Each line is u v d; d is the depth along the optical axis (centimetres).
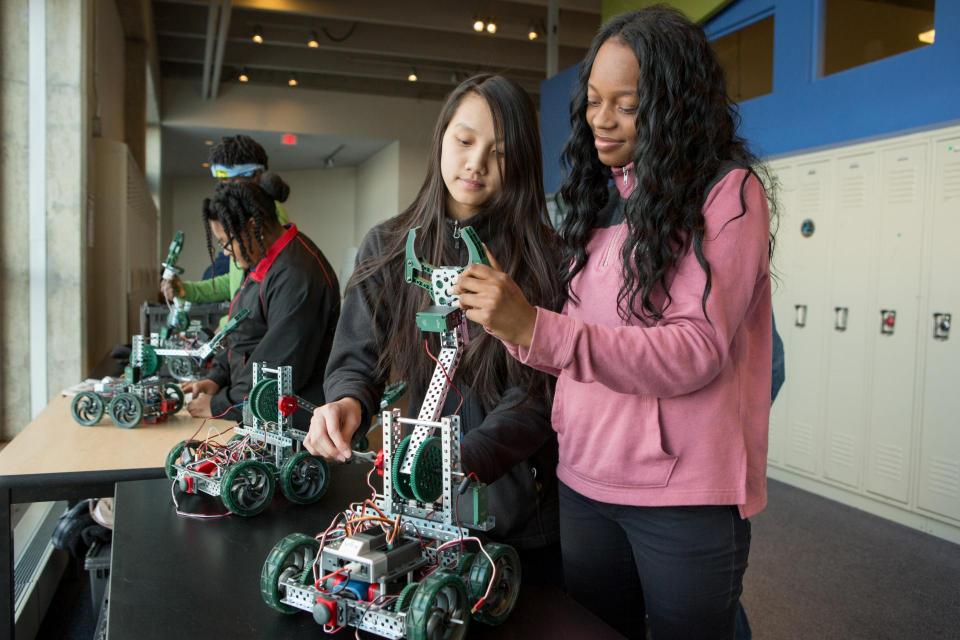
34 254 415
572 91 121
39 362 418
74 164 419
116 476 171
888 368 371
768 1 458
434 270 97
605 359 91
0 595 166
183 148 1383
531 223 132
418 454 92
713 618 108
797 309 424
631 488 109
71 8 414
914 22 393
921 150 354
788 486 431
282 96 1236
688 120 100
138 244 611
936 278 348
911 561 316
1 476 166
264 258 212
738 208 98
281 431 145
